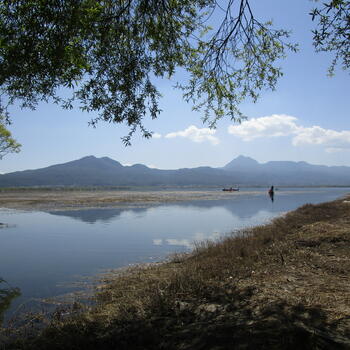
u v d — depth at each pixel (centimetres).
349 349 356
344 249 875
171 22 692
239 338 402
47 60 552
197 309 525
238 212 2889
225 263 828
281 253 876
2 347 490
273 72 754
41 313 636
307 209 2433
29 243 1425
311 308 480
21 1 509
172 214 2702
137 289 719
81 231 1767
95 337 467
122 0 648
